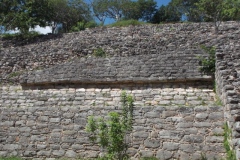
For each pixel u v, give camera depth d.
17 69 17.80
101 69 14.35
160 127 9.98
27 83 14.48
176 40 18.66
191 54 14.00
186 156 9.42
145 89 13.05
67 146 10.64
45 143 10.89
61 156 10.57
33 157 10.82
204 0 27.70
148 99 12.46
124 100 8.90
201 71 12.82
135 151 9.89
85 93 13.30
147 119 10.16
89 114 10.90
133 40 19.39
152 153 9.77
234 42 16.17
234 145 7.88
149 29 21.41
